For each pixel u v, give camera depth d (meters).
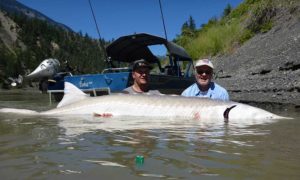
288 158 1.04
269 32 6.93
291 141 1.32
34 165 0.94
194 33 12.69
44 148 1.17
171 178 0.84
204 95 2.37
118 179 0.83
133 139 1.34
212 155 1.07
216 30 9.48
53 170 0.90
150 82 3.46
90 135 1.44
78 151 1.12
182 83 4.07
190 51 9.65
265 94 3.62
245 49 6.93
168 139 1.35
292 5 7.10
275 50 5.67
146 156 1.05
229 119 2.04
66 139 1.34
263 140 1.34
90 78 3.66
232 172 0.89
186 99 2.19
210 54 8.77
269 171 0.90
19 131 1.55
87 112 2.27
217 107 2.09
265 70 4.90
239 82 4.69
